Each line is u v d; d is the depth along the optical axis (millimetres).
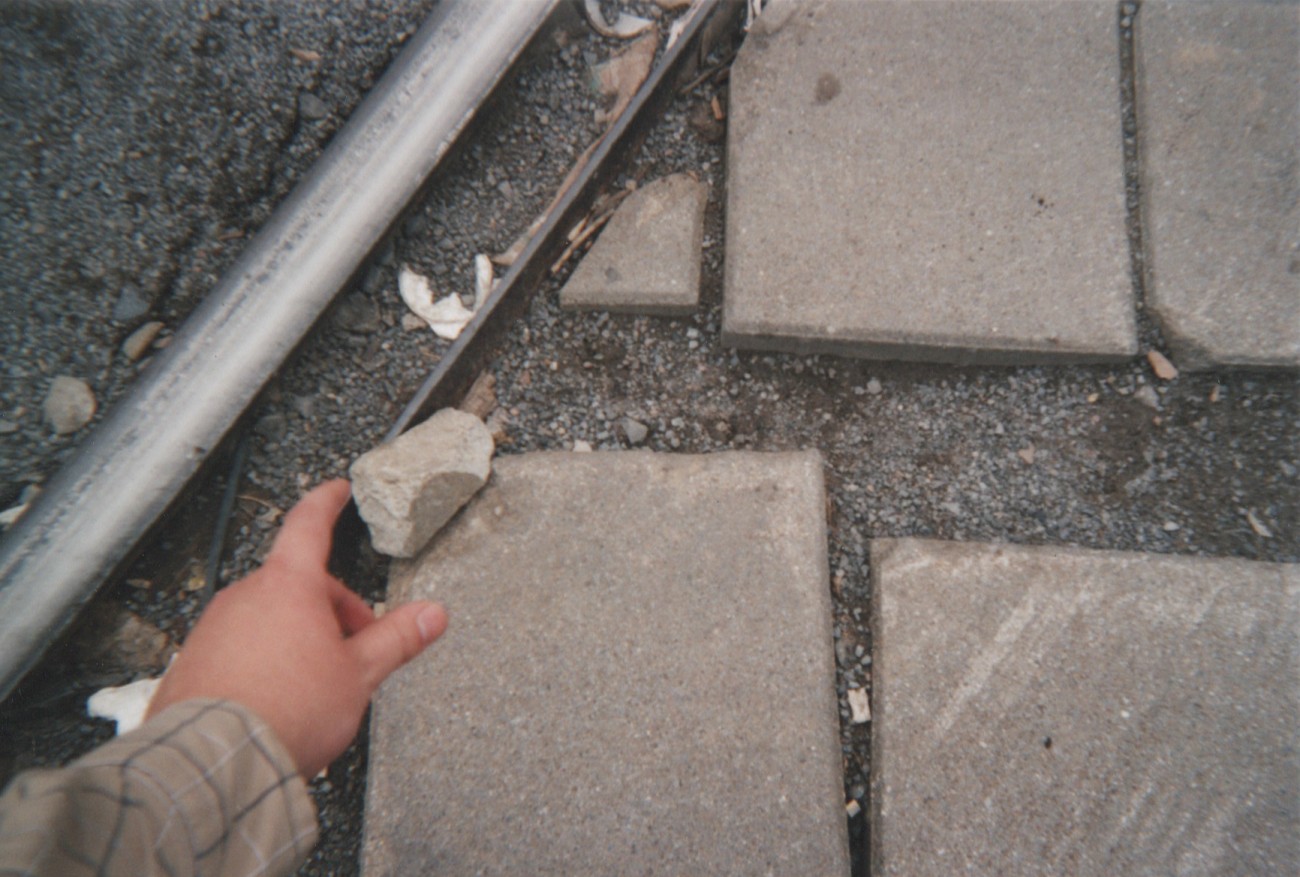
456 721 1390
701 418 1639
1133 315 1558
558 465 1541
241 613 911
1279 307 1539
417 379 1630
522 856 1321
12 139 1714
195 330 1561
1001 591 1444
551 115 1796
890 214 1621
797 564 1457
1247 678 1372
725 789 1341
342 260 1605
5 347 1606
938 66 1705
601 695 1394
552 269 1739
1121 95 1686
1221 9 1706
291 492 1569
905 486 1582
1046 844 1301
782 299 1600
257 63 1777
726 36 1837
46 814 561
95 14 1782
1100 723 1357
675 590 1447
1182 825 1300
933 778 1343
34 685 1444
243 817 719
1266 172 1608
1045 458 1583
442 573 1475
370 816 1350
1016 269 1575
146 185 1699
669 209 1735
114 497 1468
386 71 1780
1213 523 1525
